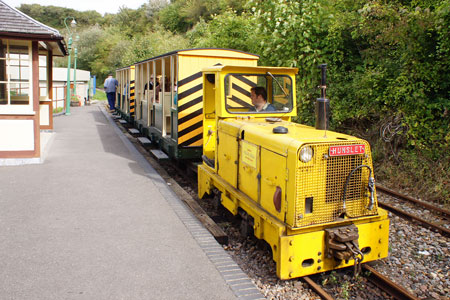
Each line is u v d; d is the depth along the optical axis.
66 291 3.65
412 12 8.14
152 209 5.99
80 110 24.19
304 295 4.05
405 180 7.88
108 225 5.30
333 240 4.06
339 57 10.48
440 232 5.76
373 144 9.39
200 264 4.27
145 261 4.30
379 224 4.34
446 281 4.45
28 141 8.73
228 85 5.70
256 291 3.78
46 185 7.09
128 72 17.56
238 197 5.09
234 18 15.33
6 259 4.24
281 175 4.15
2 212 5.68
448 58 7.92
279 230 4.00
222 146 5.82
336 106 9.98
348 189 4.17
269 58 12.00
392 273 4.62
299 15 10.83
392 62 9.43
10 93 9.09
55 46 12.39
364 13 9.05
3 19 8.27
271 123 5.30
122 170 8.34
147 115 12.17
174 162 9.94
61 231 5.05
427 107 8.27
